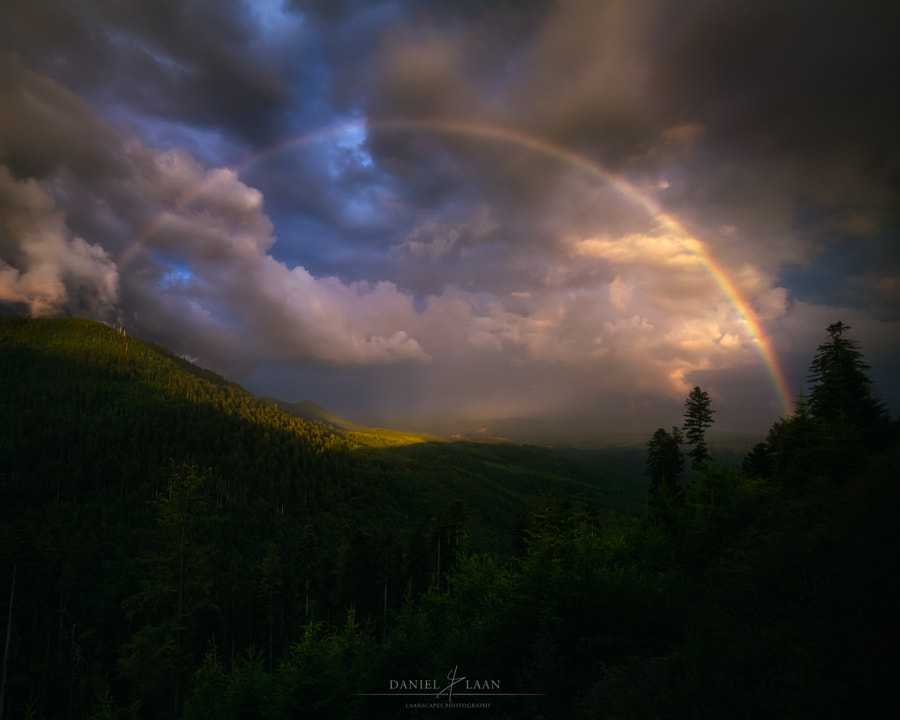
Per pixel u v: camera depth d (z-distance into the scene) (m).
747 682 7.89
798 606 9.85
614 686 9.56
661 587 13.70
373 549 65.38
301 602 67.62
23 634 53.00
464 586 19.59
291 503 169.50
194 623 35.44
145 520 131.25
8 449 178.25
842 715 6.51
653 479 55.31
